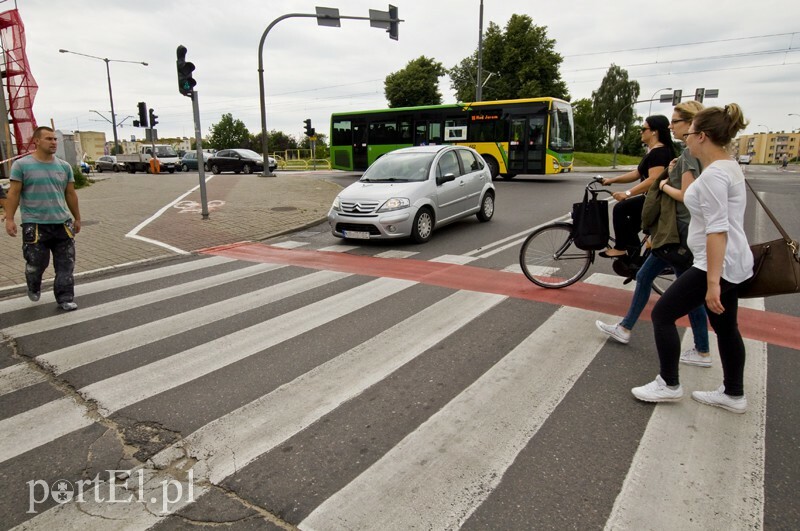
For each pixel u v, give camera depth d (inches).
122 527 90.8
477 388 138.2
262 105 842.2
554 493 97.3
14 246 337.1
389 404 130.8
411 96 2107.5
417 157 374.6
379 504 94.9
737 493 96.8
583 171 1315.2
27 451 114.0
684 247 139.2
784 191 687.7
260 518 92.2
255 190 660.1
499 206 522.0
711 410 125.9
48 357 163.9
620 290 225.5
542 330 178.5
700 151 112.7
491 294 220.8
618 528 88.6
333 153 1001.5
